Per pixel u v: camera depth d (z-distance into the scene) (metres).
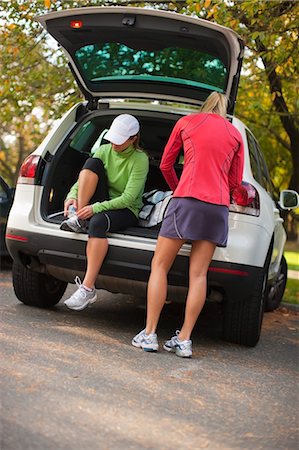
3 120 10.90
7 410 3.28
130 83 5.90
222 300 5.00
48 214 5.33
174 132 4.79
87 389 3.72
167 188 5.91
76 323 5.31
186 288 4.90
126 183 5.19
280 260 6.82
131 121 5.09
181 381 4.10
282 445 3.26
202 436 3.26
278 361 4.89
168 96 5.93
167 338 5.23
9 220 5.26
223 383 4.17
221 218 4.61
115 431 3.19
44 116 11.39
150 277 4.74
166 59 5.58
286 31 8.23
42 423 3.17
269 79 9.69
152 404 3.62
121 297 6.77
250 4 7.27
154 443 3.10
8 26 9.38
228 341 5.30
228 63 5.27
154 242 4.88
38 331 4.88
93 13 5.21
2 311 5.43
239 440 3.27
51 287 5.76
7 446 2.88
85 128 5.85
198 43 5.21
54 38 5.55
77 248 5.00
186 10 8.30
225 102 4.86
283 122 10.21
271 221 5.26
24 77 10.21
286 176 16.83
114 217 4.93
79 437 3.07
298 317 7.05
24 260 5.33
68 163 5.64
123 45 5.53
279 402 3.92
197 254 4.66
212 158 4.63
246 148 5.29
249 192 4.85
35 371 3.93
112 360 4.36
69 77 10.20
